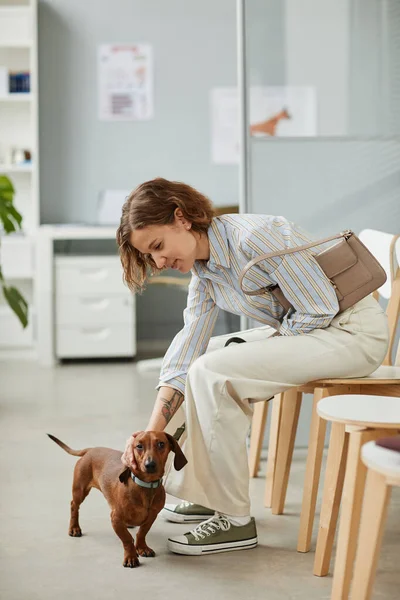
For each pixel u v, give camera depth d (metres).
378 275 2.29
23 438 3.71
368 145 3.57
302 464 3.27
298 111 3.58
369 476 1.67
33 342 6.01
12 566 2.23
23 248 5.83
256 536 2.37
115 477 2.23
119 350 5.83
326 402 1.95
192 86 6.24
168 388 2.38
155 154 6.27
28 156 6.10
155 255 2.26
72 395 4.68
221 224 2.31
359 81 3.58
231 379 2.25
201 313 2.46
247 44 3.55
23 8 5.95
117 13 6.18
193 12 6.21
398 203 3.58
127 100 6.22
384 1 3.57
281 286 2.27
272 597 2.03
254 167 3.56
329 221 3.57
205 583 2.11
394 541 2.41
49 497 2.86
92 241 6.20
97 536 2.46
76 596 2.03
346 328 2.31
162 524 2.58
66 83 6.16
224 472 2.29
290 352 2.26
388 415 1.83
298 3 3.55
